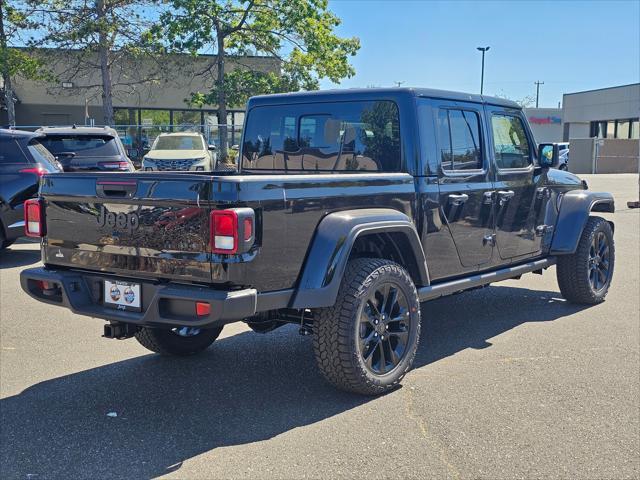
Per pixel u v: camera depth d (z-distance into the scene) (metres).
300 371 5.17
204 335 5.57
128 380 4.98
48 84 34.78
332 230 4.26
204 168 20.31
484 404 4.47
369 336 4.51
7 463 3.68
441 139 5.34
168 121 36.22
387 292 4.62
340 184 4.43
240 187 3.78
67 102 35.41
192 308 3.87
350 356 4.36
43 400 4.59
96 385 4.88
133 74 33.50
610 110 49.34
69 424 4.20
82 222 4.34
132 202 4.06
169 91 35.81
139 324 4.09
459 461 3.68
